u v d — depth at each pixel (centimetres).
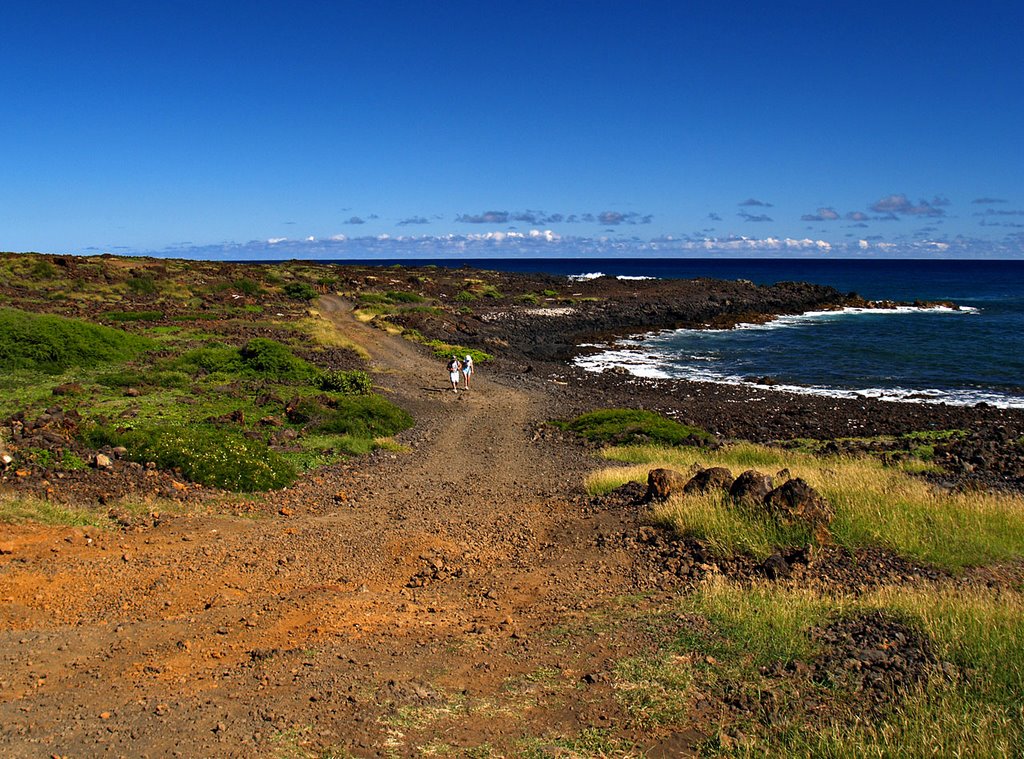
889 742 547
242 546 1083
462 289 8138
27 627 761
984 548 1074
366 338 4459
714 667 678
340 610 839
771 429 2575
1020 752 532
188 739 549
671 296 7956
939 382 3728
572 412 2734
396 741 554
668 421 2445
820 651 702
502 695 633
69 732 556
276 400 2288
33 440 1445
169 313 4475
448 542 1128
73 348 2666
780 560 955
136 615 811
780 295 8331
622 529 1151
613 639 741
